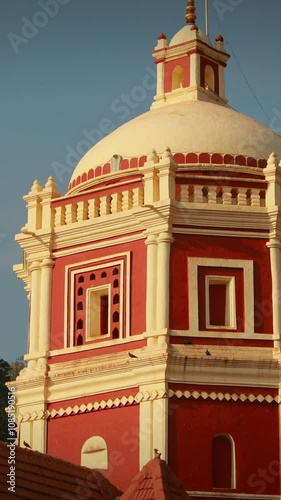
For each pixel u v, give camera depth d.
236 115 42.12
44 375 39.47
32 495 32.72
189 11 45.25
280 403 37.94
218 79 44.75
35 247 41.00
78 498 34.22
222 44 45.09
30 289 41.62
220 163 40.28
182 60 44.19
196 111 41.91
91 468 37.59
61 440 38.94
